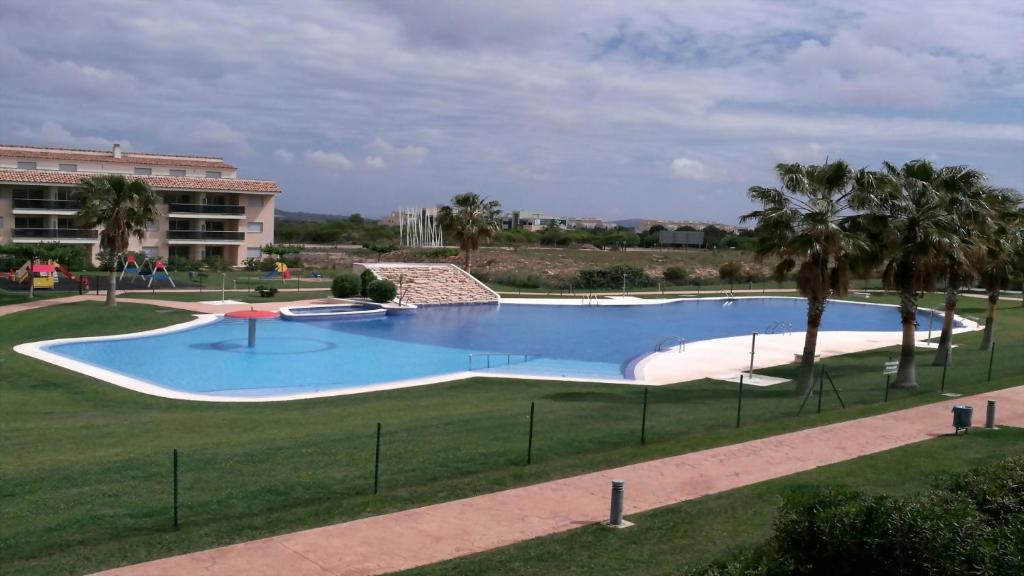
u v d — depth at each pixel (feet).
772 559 30.50
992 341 133.18
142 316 146.72
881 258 92.99
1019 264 123.95
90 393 86.33
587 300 218.38
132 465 54.13
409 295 200.64
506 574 36.11
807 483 50.98
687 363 121.08
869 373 109.81
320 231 444.14
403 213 440.45
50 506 45.19
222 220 288.30
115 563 36.94
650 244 444.14
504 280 257.96
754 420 74.54
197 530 41.78
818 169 88.79
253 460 56.08
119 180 151.33
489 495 48.55
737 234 487.61
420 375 109.60
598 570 36.47
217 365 111.34
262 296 188.65
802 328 173.78
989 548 27.40
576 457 59.21
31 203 241.76
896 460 57.41
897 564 28.58
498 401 86.69
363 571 36.60
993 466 40.63
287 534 41.22
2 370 95.30
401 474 53.67
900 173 94.68
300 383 100.78
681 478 52.85
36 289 182.91
